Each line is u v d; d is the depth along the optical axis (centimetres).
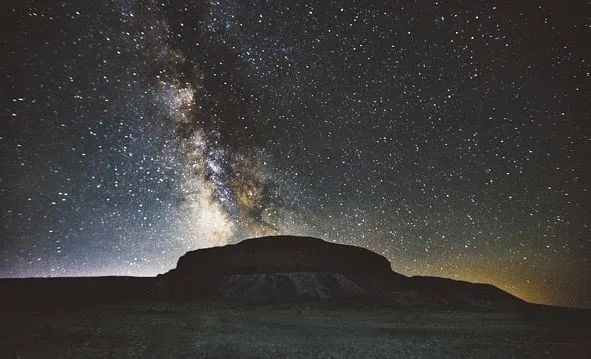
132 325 1669
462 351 1271
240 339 1380
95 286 3038
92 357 1085
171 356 1105
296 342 1349
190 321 1830
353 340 1411
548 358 1205
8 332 1454
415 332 1633
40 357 1081
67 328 1565
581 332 1703
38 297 2745
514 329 1766
